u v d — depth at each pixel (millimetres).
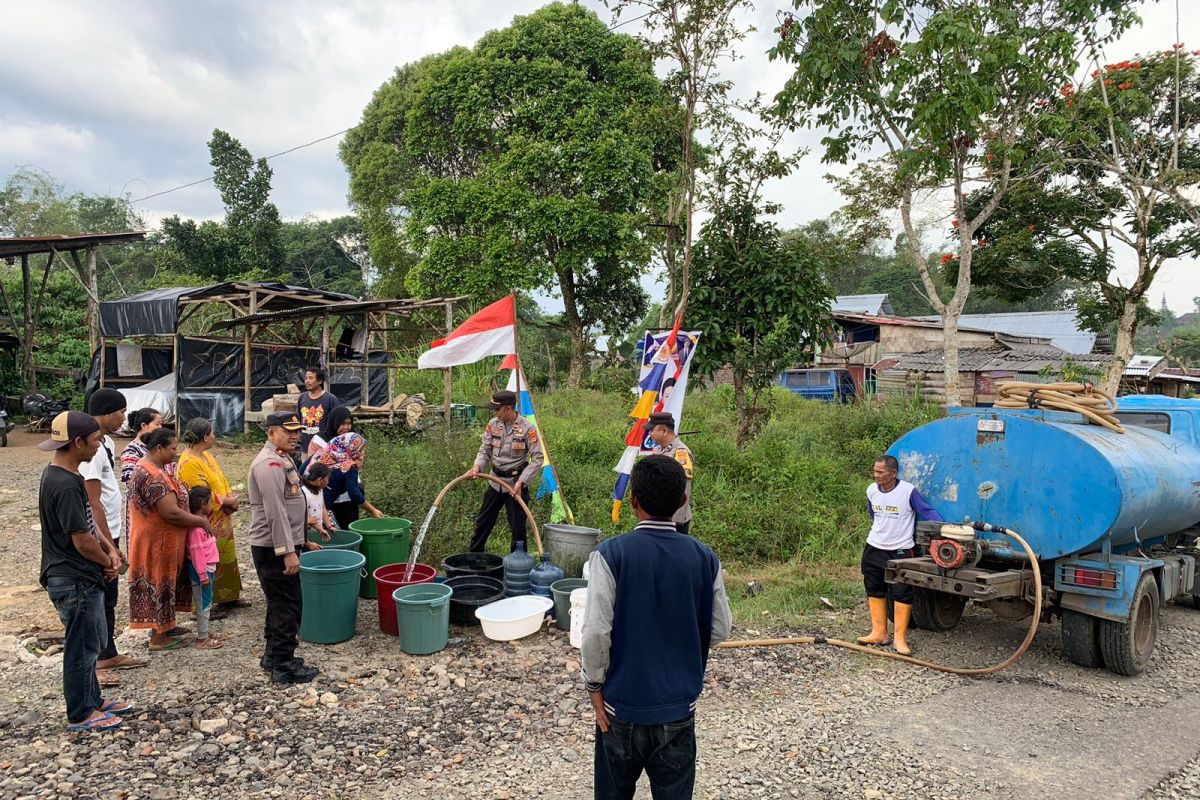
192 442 6023
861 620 6711
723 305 11492
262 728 4270
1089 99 12508
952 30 9438
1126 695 5164
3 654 5223
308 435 8094
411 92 28938
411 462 9852
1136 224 16375
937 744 4332
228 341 15828
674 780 2598
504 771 3906
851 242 13469
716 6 10227
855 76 11016
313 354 17922
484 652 5582
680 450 6816
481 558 6918
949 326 11875
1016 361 21156
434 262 24609
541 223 23297
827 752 4199
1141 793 3818
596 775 2717
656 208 12359
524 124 24391
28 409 16328
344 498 7184
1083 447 5387
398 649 5586
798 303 11117
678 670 2596
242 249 33406
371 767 3906
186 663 5164
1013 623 6832
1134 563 5473
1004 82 11359
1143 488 5484
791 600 7148
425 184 25516
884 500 5984
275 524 4766
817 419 16484
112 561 4426
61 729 4164
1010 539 5691
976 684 5312
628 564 2600
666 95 11188
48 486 3980
